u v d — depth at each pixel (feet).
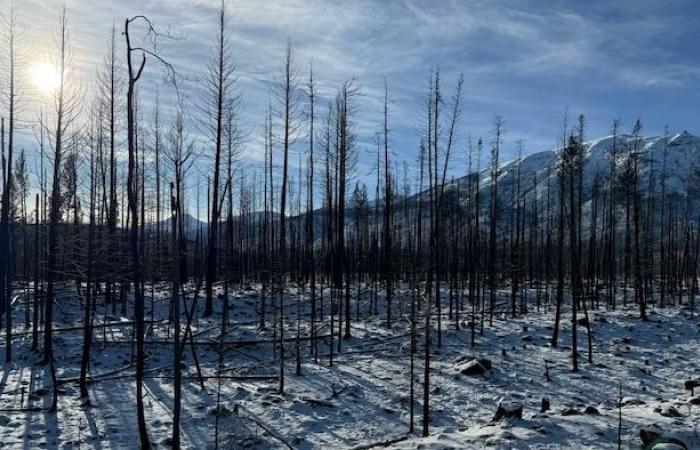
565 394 65.67
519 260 134.21
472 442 41.60
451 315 112.88
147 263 116.78
